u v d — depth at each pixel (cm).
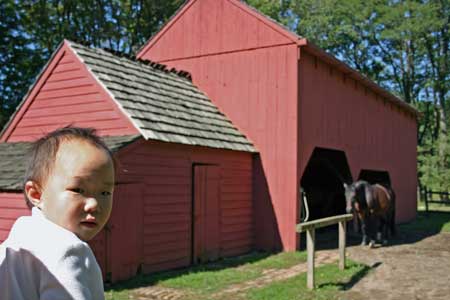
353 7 3158
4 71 2084
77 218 125
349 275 833
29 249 121
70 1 2373
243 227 1121
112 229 769
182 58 1282
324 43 3256
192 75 1262
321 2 3209
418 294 714
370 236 1325
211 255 1007
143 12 2622
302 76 1151
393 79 3462
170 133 904
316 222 739
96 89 890
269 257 1045
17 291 119
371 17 3228
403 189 1933
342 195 1806
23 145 920
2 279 122
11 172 770
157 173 877
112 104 871
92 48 989
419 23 3020
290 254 1073
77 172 125
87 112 898
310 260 722
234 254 1083
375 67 3419
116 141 812
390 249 1191
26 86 2108
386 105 1734
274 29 1159
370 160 1560
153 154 868
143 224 840
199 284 757
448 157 2944
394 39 3212
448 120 3562
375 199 1210
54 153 128
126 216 800
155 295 681
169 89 1094
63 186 125
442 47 3231
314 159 1553
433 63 3284
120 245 784
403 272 884
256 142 1167
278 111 1147
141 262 830
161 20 2653
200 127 1027
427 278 831
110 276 760
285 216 1127
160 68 1175
